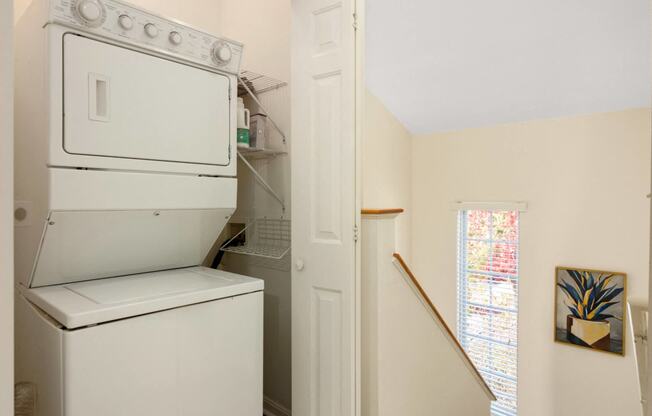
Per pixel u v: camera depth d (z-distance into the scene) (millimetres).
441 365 2641
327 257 1745
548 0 2859
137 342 1275
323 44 1748
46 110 1275
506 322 4434
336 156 1714
